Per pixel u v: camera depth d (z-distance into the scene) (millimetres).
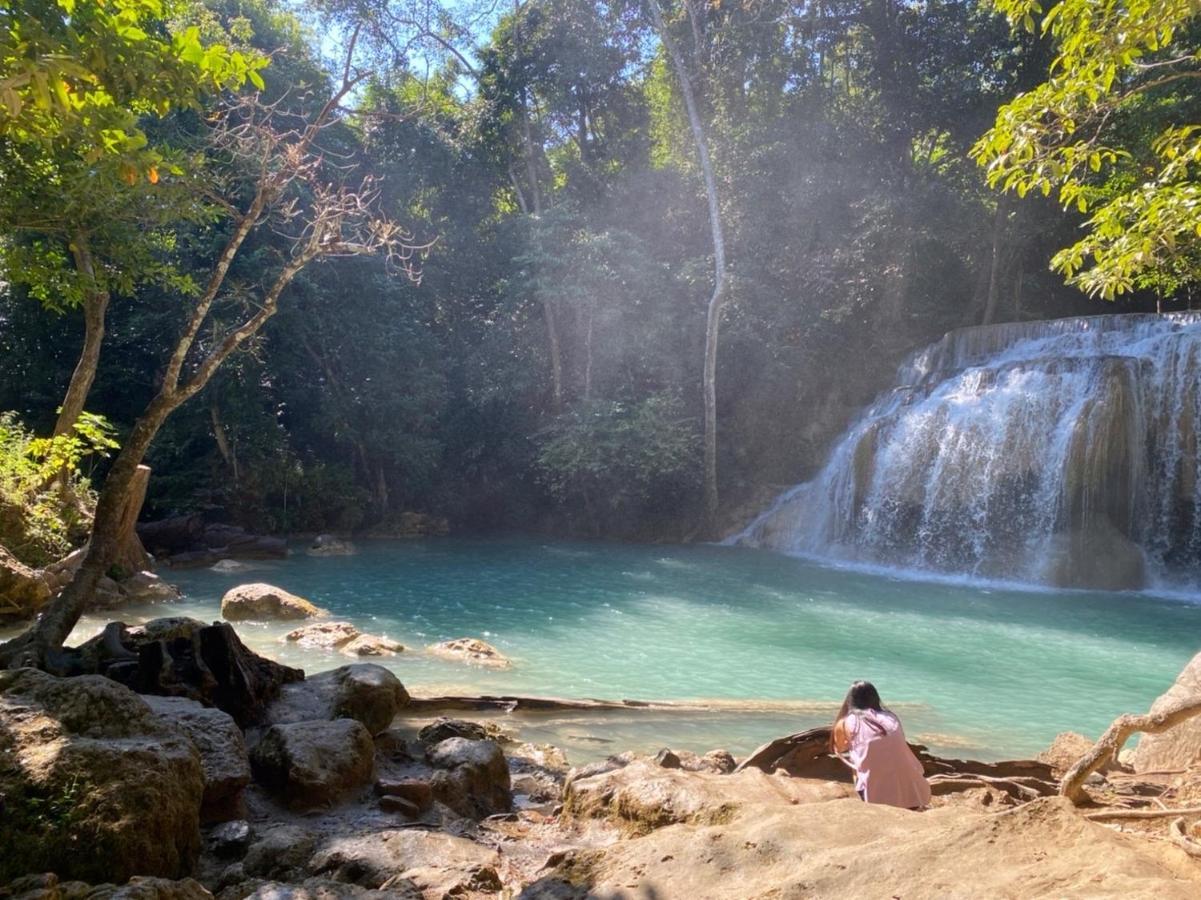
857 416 27688
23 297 25969
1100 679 11633
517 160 34188
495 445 31781
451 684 10633
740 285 29328
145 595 15648
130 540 16828
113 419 27688
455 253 33094
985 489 21516
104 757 4473
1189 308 27672
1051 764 7273
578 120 34375
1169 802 5527
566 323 31656
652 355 29984
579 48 31281
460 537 28734
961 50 28688
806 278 29719
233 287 24375
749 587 18906
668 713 9391
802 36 30750
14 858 4090
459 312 33781
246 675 7031
